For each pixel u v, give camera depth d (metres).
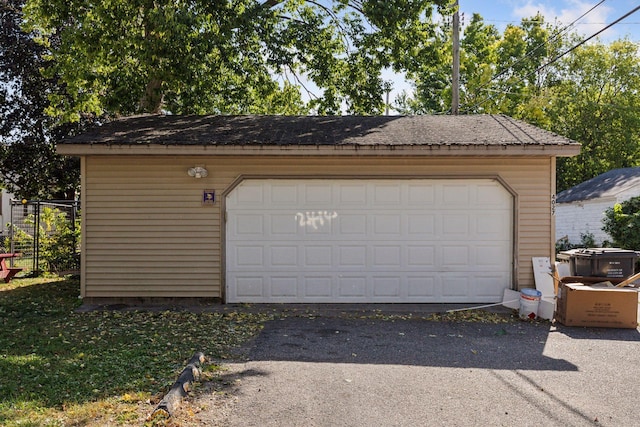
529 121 28.25
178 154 9.02
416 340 7.13
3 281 12.60
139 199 9.49
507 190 9.52
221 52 12.91
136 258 9.54
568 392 5.07
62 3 12.61
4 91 17.92
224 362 5.95
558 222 23.89
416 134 9.78
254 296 9.59
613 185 20.86
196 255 9.54
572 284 8.30
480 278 9.58
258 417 4.34
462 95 28.19
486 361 6.14
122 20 12.40
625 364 6.04
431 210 9.59
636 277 8.21
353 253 9.59
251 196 9.58
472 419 4.38
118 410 4.30
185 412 4.37
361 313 8.88
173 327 7.71
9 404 4.38
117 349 6.36
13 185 19.64
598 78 33.19
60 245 14.06
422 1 12.57
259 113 17.61
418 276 9.58
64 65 13.93
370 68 15.30
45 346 6.49
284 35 14.20
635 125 31.62
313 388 5.11
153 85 13.88
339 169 9.53
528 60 30.39
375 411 4.53
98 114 15.88
